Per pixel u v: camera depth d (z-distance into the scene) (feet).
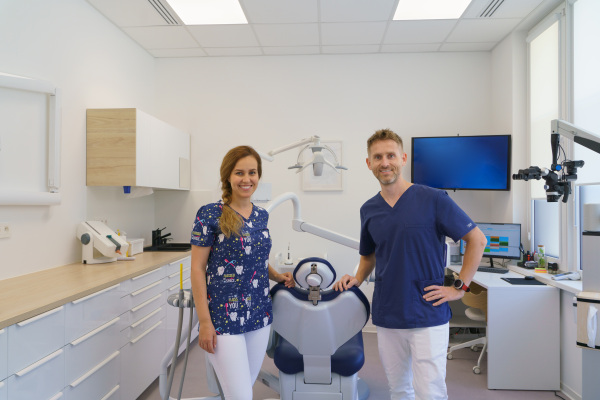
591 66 9.35
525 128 12.36
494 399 9.04
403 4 10.84
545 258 11.20
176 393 9.18
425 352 5.53
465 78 13.94
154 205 14.40
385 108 14.07
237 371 5.32
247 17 11.37
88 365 6.84
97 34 10.97
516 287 9.50
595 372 5.92
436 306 5.63
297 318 5.76
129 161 10.34
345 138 14.10
